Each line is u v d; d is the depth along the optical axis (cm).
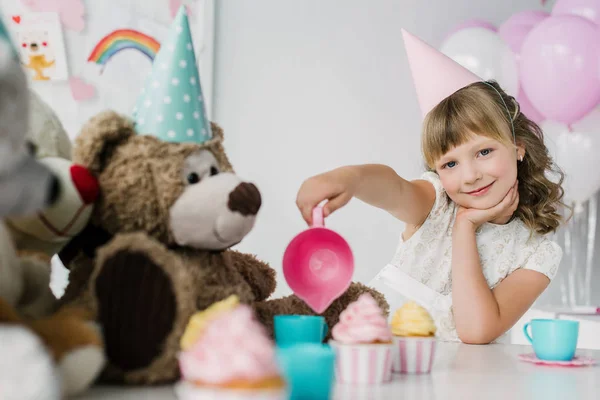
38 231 55
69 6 200
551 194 143
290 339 59
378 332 60
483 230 138
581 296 242
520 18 218
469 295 117
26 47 197
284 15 229
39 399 34
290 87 229
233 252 73
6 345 35
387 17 237
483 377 65
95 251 55
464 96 129
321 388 49
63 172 54
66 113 200
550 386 60
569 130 201
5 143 37
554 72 188
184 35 62
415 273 143
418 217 137
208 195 56
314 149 230
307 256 70
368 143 234
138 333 49
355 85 234
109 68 204
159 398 46
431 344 66
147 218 56
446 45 208
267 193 226
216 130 67
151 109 59
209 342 42
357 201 230
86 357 43
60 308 53
